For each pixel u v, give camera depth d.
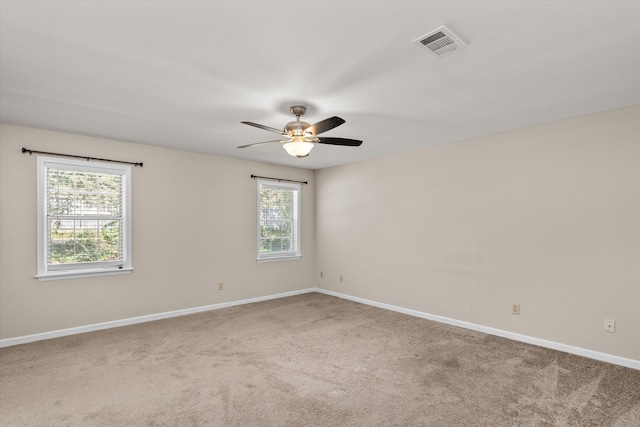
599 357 3.10
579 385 2.63
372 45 1.96
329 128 2.78
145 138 4.07
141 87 2.55
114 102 2.86
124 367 2.97
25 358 3.15
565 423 2.14
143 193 4.37
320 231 6.21
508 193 3.75
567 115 3.23
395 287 4.92
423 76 2.36
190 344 3.54
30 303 3.60
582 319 3.22
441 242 4.37
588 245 3.20
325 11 1.64
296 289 6.03
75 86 2.53
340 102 2.86
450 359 3.15
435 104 2.92
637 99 2.82
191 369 2.93
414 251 4.68
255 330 4.01
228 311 4.87
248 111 3.08
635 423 2.14
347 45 1.96
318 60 2.14
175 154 4.64
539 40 1.91
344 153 4.89
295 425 2.12
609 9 1.63
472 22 1.74
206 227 4.93
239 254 5.28
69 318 3.83
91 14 1.66
